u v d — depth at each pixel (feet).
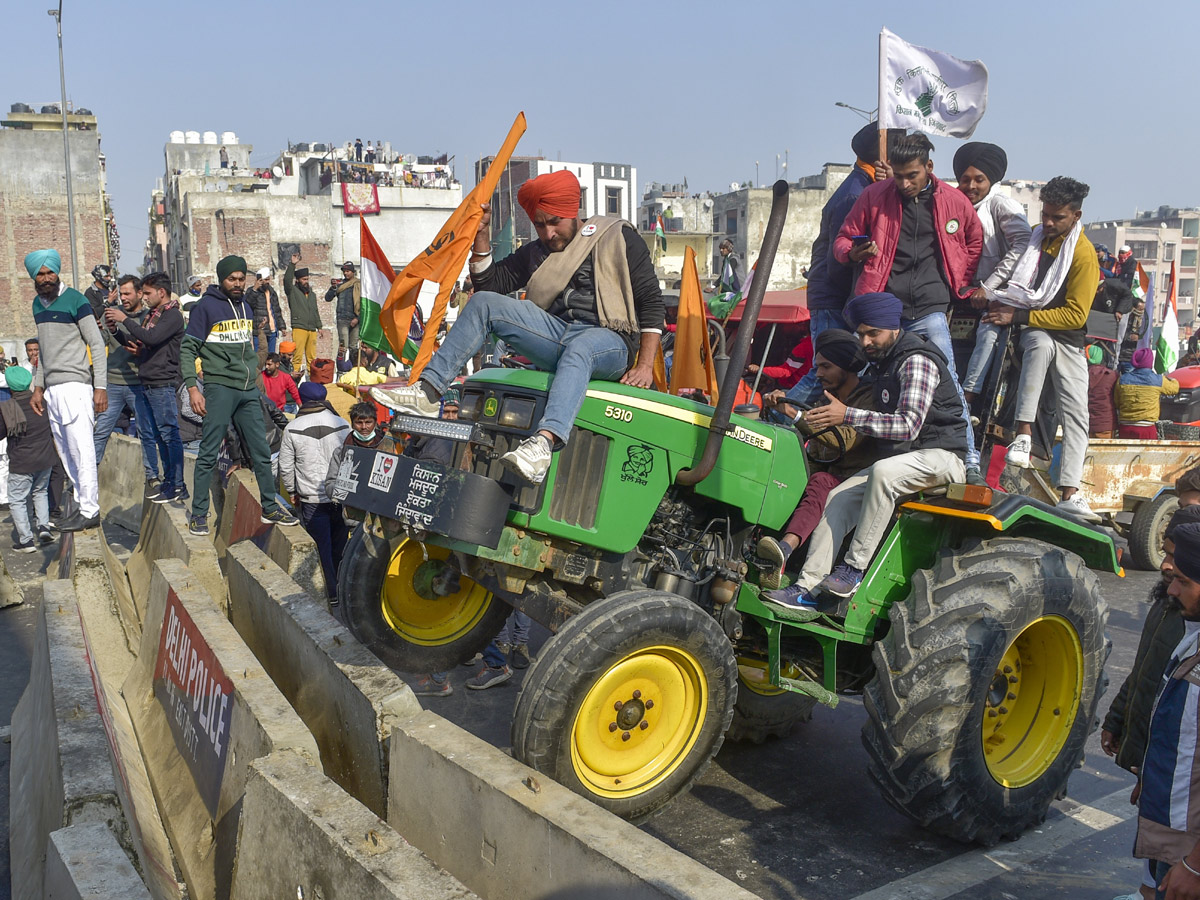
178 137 210.38
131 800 11.92
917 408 13.67
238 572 19.16
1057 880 13.01
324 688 14.07
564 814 9.75
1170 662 9.12
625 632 11.96
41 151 137.28
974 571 13.51
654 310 13.73
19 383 30.48
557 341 13.33
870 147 23.39
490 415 13.19
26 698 17.19
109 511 34.73
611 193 201.46
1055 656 14.49
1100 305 30.73
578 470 13.15
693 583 13.93
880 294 14.19
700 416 13.67
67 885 8.87
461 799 10.84
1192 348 52.01
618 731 12.58
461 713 18.51
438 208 150.51
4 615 24.64
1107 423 30.86
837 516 14.08
